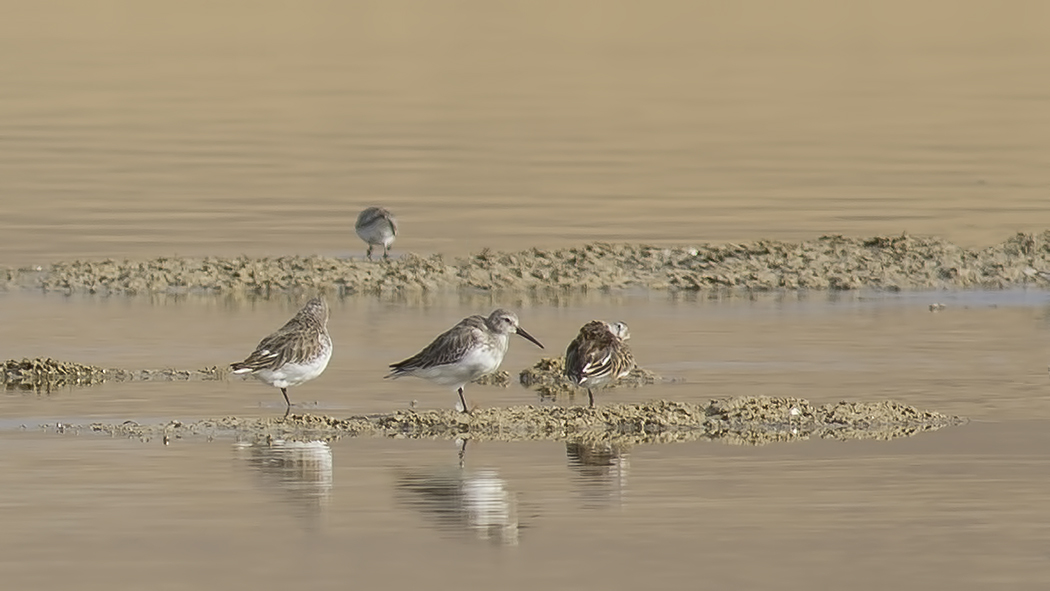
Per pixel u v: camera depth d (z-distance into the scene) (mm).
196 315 27562
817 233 36188
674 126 54969
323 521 15945
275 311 28000
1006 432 19766
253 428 19766
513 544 15258
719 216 38281
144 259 32562
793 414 20391
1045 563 14805
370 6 100250
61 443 18969
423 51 77938
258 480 17406
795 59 75312
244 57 74750
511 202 40250
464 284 30578
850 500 16734
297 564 14664
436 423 20031
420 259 32156
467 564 14695
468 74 69062
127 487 17078
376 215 32625
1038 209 39562
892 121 56438
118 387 22219
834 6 100750
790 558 14891
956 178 44500
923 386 22438
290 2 101750
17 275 30875
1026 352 24828
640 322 27188
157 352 24500
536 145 50312
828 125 55469
